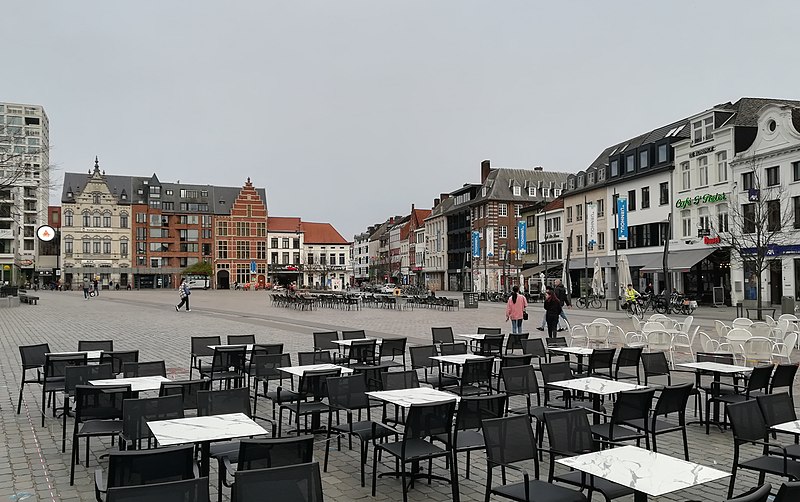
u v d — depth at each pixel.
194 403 7.65
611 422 6.70
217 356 10.65
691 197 42.06
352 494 6.50
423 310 39.19
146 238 103.12
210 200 108.12
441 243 94.25
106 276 100.31
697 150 41.31
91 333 22.83
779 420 6.44
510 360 10.23
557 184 80.38
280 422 8.36
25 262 99.00
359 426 7.46
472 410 6.82
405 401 6.75
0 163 34.34
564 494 5.24
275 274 112.31
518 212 77.75
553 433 5.70
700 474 4.34
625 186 49.28
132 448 6.39
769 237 28.52
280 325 26.41
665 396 7.18
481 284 77.75
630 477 4.27
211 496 6.40
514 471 7.22
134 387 7.57
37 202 99.00
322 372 8.36
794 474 5.75
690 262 39.28
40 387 12.13
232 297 61.91
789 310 27.77
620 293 47.38
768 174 35.88
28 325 26.44
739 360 14.46
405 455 6.12
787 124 34.47
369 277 141.25
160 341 20.09
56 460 7.53
